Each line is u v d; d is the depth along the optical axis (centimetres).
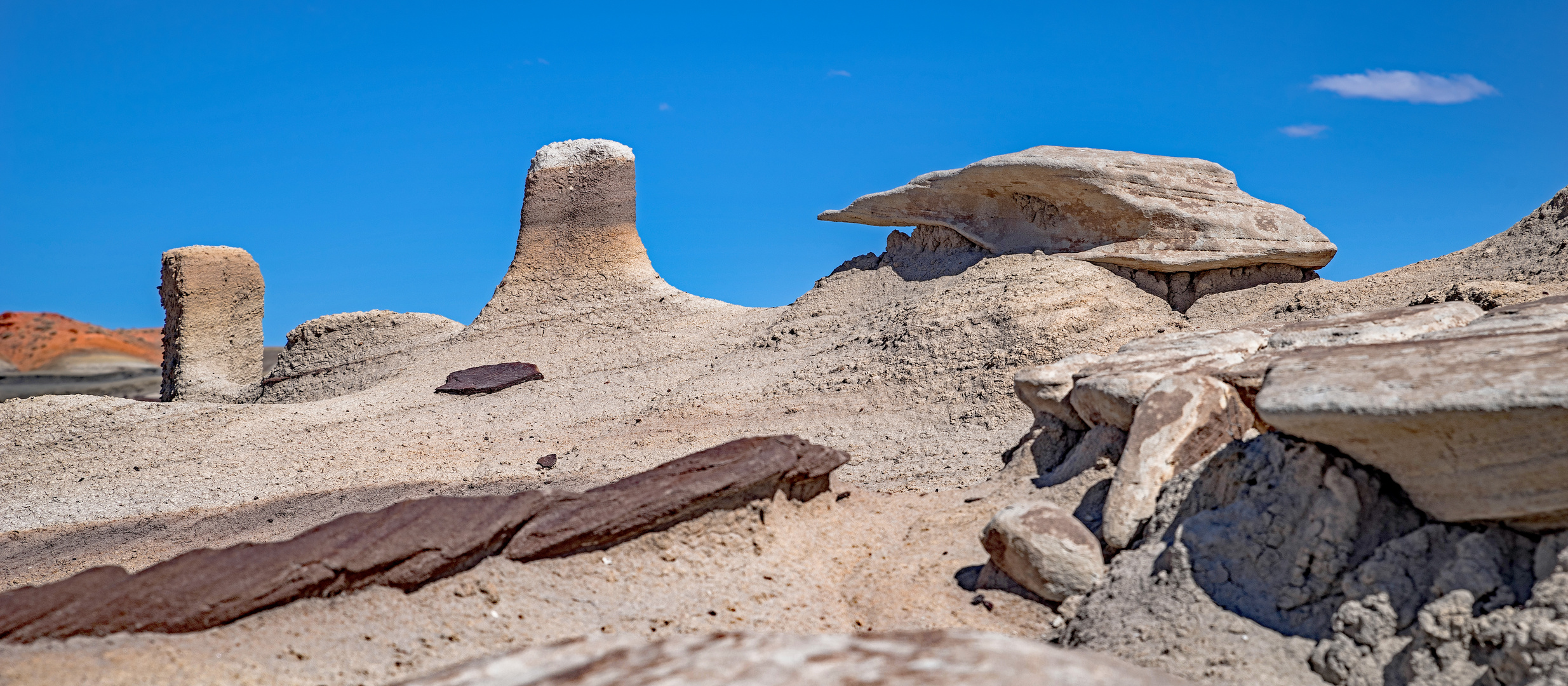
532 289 2575
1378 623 571
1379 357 659
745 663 379
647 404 1770
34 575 1145
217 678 572
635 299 2462
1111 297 1706
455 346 2438
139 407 1927
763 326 2175
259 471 1570
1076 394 930
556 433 1680
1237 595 634
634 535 796
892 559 855
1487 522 581
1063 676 352
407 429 1786
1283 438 689
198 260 2777
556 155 2727
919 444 1333
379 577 687
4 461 1722
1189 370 875
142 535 1307
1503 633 525
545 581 741
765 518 866
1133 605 666
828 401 1584
